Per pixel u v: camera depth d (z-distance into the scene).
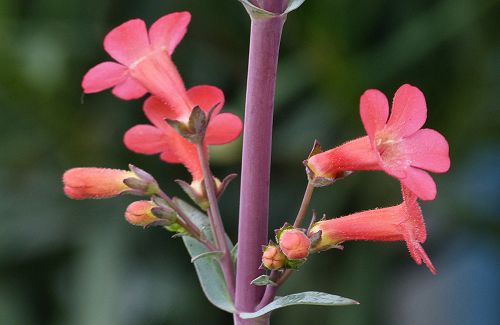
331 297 0.37
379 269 0.61
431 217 0.63
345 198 0.60
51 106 0.61
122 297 0.59
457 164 0.62
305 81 0.60
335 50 0.58
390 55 0.59
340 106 0.59
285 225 0.38
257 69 0.38
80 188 0.39
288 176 0.65
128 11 0.65
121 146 0.64
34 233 0.65
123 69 0.40
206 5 0.63
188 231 0.39
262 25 0.38
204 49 0.65
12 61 0.59
